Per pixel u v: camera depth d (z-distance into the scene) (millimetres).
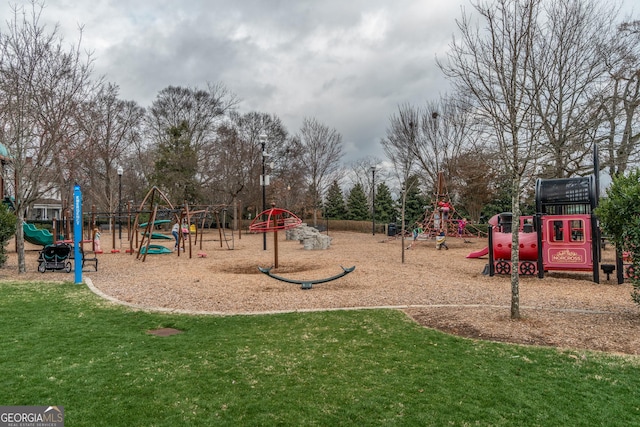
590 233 10844
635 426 3375
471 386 4121
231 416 3549
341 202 54719
